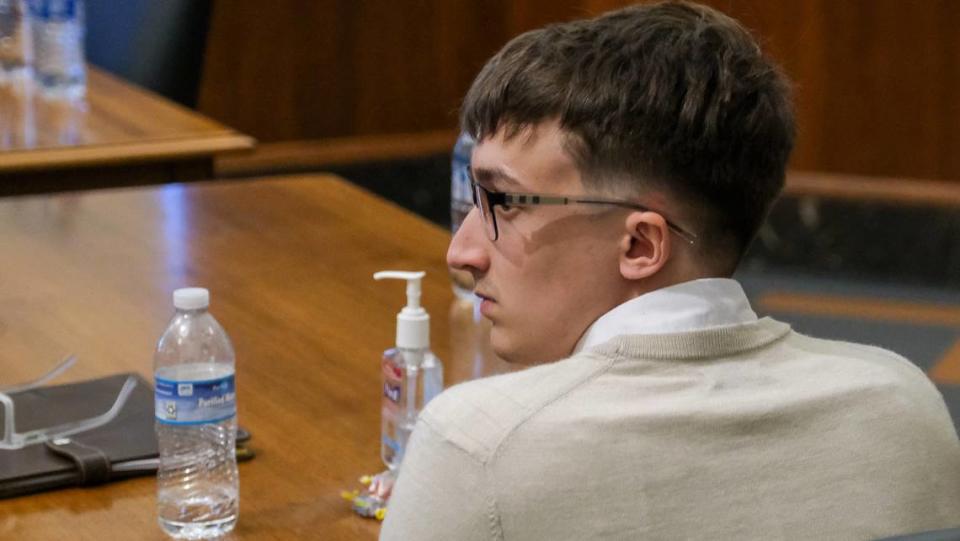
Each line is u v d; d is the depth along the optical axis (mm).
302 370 4543
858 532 2773
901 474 2863
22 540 3451
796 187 12258
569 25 3096
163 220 6055
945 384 9898
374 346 4762
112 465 3770
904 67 11766
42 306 5004
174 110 7934
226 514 3547
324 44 13023
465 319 4992
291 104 13039
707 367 2889
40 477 3707
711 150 2932
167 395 3564
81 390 4250
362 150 13289
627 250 2971
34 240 5719
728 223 3020
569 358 2902
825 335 10969
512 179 2994
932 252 12055
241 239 5840
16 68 8406
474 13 13375
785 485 2764
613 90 2916
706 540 2697
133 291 5180
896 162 12008
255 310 5043
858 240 12234
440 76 13523
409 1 13227
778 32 11883
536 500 2674
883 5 11664
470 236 3148
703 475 2732
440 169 13562
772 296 11828
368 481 3775
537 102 2949
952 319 11297
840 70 11914
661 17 3080
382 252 5730
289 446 4008
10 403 3938
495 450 2713
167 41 8781
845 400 2900
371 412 4250
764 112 3004
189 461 3705
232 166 12812
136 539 3473
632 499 2689
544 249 3006
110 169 7180
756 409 2797
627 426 2730
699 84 2936
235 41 12672
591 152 2926
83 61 8406
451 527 2711
